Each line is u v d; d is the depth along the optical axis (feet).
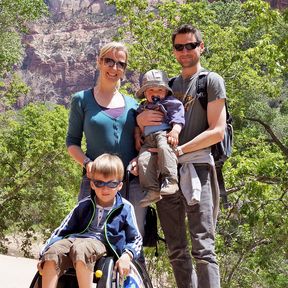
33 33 491.72
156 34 64.23
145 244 16.31
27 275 26.08
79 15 514.27
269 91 66.59
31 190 98.07
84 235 13.00
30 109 100.17
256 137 68.85
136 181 16.10
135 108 16.67
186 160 16.03
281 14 53.98
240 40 63.67
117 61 16.14
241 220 56.08
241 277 55.88
